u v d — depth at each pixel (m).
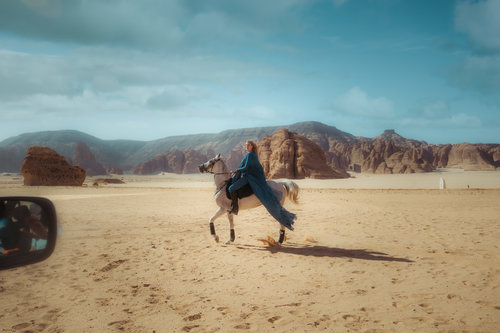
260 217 14.85
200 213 16.97
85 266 7.11
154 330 4.06
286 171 128.25
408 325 4.06
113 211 17.98
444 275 6.18
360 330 3.95
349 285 5.70
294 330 3.99
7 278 6.27
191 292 5.49
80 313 4.60
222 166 9.55
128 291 5.55
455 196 27.16
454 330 3.90
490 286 5.49
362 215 15.27
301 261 7.41
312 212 16.52
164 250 8.66
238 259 7.67
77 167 77.00
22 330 4.03
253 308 4.74
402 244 9.02
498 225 11.91
